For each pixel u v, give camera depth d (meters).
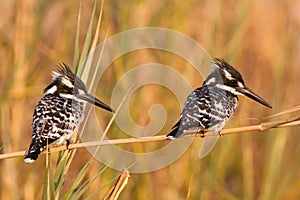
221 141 14.74
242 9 15.23
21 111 13.62
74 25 15.09
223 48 14.62
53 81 11.17
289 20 17.81
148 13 13.96
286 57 16.77
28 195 12.81
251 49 17.22
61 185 9.98
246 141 15.20
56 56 14.79
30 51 14.41
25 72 13.94
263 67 17.20
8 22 14.34
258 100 11.89
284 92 16.47
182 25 14.18
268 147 15.00
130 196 13.14
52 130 10.41
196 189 13.48
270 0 17.80
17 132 13.41
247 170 14.90
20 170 13.48
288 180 15.20
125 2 13.81
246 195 14.80
